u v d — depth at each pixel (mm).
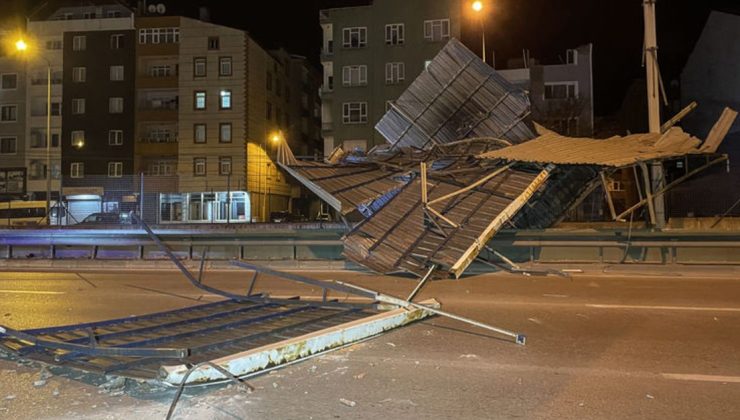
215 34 51594
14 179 53906
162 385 4793
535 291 10516
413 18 46750
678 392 4863
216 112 51312
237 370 5043
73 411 4453
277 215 49281
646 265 13789
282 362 5480
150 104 53312
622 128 51125
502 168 12359
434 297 9844
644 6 15852
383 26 47250
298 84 67188
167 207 46125
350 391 4895
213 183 50312
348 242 9859
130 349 5020
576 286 11172
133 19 52688
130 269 15695
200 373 4684
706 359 5879
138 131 52750
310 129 71375
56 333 6660
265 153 55469
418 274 8523
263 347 5445
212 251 16312
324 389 4949
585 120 46469
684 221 19062
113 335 6438
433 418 4285
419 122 19188
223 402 4625
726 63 38562
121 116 52406
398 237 10062
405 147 17859
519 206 10617
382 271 8938
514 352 6172
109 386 4969
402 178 13266
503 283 11648
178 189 49469
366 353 6125
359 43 47656
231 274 13992
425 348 6336
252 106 52812
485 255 14688
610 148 13734
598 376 5320
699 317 8008
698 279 12258
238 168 50812
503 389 4953
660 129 15875
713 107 39938
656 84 15641
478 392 4875
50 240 17344
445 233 9984
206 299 9836
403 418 4285
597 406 4539
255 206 52156
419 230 10289
